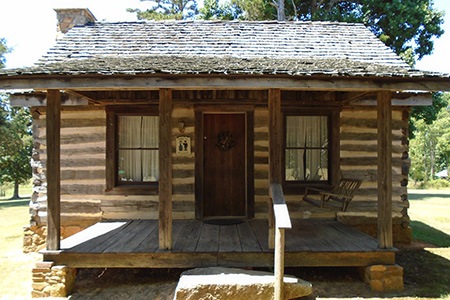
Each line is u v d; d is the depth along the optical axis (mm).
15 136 20016
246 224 6359
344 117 6848
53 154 4711
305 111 6754
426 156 33938
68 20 8125
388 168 4812
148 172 6895
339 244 5039
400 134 7008
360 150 6867
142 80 4453
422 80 4559
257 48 7152
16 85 4398
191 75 4383
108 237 5418
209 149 7047
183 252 4672
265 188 6785
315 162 6945
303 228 6086
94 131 6766
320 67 4883
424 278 5148
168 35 7609
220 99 6637
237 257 4676
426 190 24281
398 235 7000
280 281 4035
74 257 4691
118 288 4785
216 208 7047
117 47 7016
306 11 16750
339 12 14633
